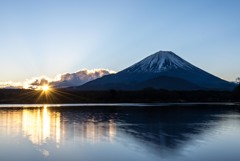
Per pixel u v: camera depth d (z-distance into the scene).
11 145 28.67
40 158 23.52
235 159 23.25
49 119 55.19
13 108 92.38
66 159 23.22
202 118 58.25
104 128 42.00
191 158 23.50
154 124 47.59
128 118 57.91
